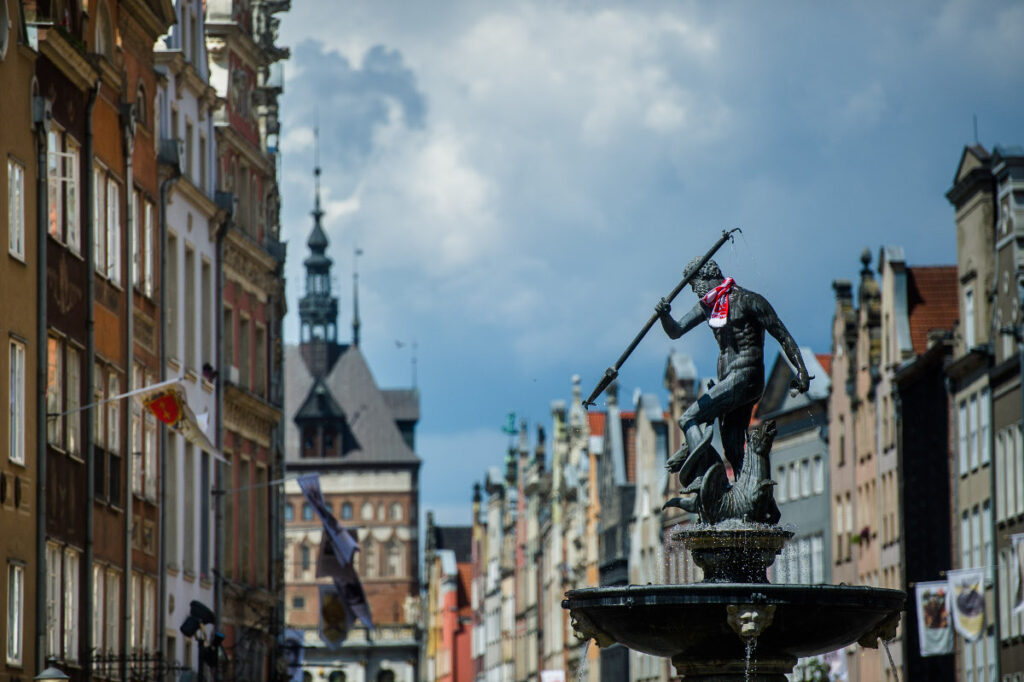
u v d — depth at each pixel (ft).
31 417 177.27
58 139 191.21
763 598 89.66
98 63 200.23
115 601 211.82
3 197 170.30
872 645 96.63
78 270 196.75
